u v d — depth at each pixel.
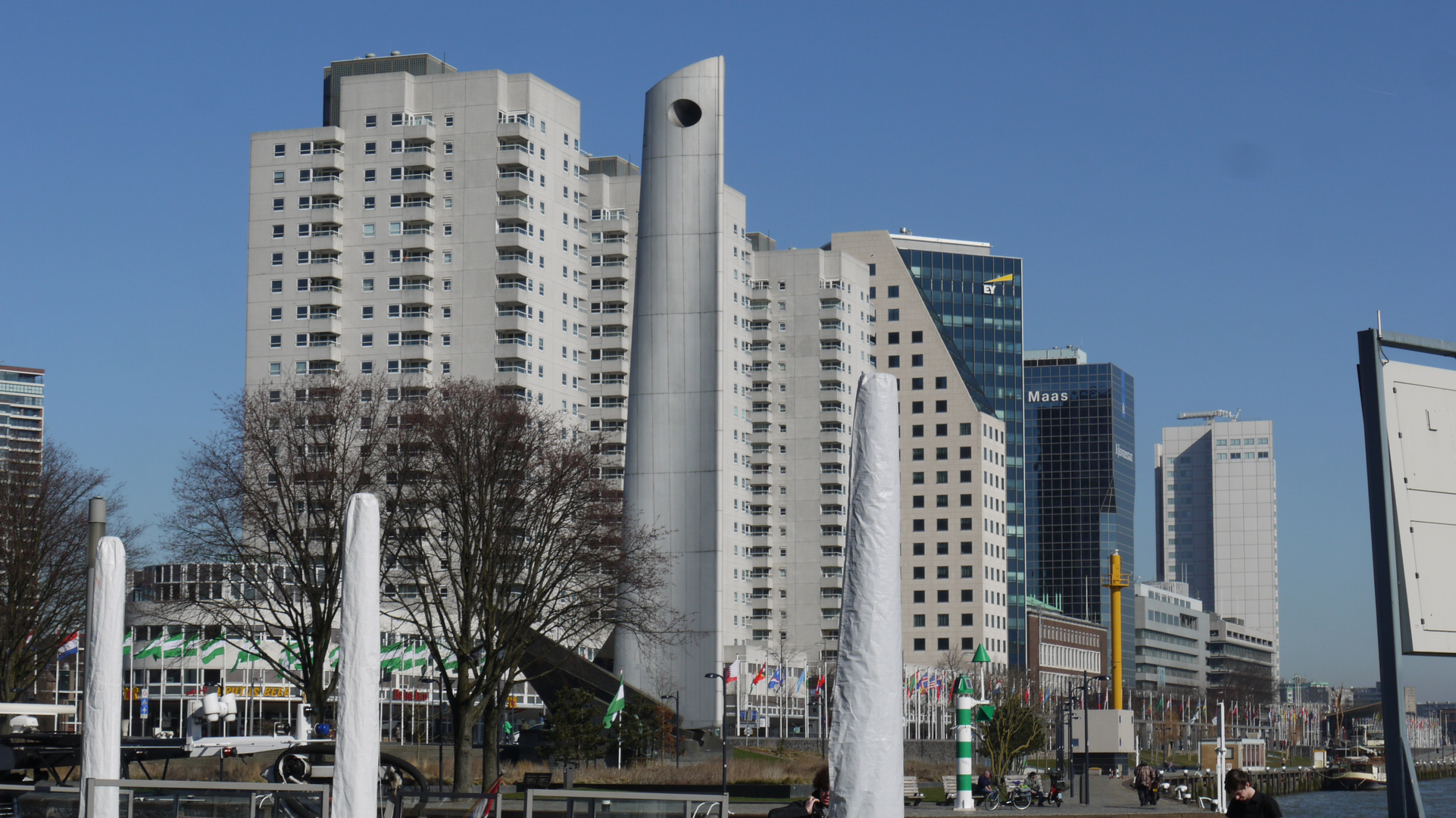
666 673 120.44
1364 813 147.00
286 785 18.84
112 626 19.12
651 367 124.38
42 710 32.72
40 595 83.50
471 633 88.50
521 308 171.50
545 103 177.50
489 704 73.00
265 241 172.62
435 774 83.62
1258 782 184.00
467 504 73.44
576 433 82.75
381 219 171.75
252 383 170.50
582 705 90.94
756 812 62.97
